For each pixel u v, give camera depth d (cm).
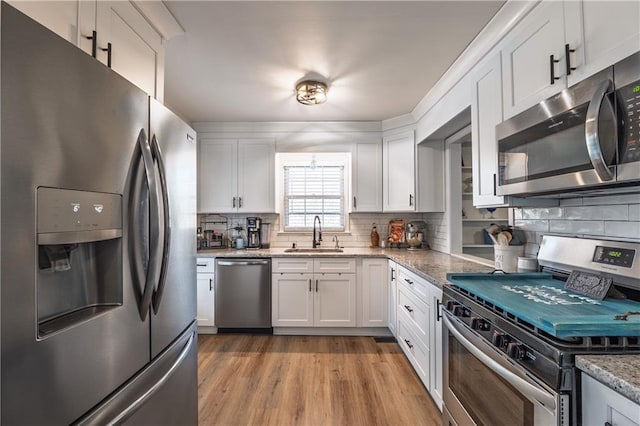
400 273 284
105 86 96
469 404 140
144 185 114
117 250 102
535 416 94
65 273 92
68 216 81
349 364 267
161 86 176
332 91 278
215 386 232
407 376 247
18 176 68
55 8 98
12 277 67
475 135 205
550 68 137
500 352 112
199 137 371
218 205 370
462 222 335
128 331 105
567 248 155
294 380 240
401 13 171
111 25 128
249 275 333
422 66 231
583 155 112
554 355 86
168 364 129
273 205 370
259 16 173
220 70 238
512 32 167
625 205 134
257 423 191
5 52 66
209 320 333
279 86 267
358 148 369
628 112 95
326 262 332
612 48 108
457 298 152
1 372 64
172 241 137
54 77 78
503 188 159
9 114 67
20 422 68
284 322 333
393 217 399
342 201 410
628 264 123
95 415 89
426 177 336
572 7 126
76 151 84
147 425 116
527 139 142
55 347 77
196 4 162
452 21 178
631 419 69
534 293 133
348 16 174
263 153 371
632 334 88
